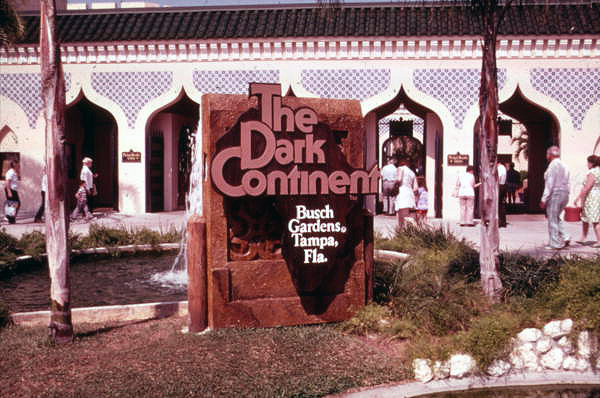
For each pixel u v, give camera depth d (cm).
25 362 461
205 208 564
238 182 531
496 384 479
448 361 474
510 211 2056
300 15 1770
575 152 1666
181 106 2027
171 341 510
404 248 977
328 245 552
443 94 1694
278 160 530
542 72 1664
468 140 1694
